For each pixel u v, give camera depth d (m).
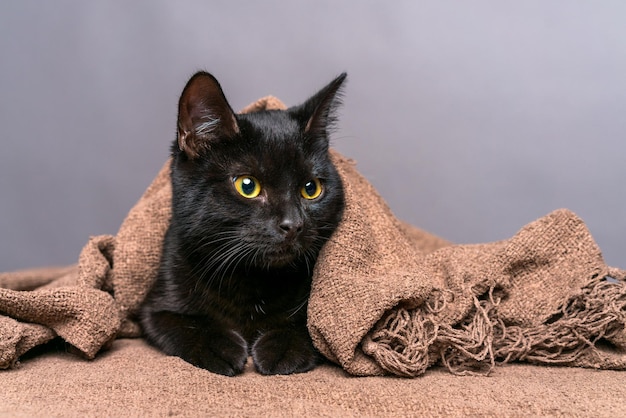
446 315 0.50
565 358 0.51
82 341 0.50
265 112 0.58
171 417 0.41
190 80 0.53
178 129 0.54
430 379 0.47
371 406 0.43
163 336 0.54
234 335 0.53
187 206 0.54
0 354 0.47
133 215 0.62
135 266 0.59
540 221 0.55
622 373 0.50
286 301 0.55
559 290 0.53
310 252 0.54
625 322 0.50
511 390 0.45
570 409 0.42
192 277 0.55
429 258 0.57
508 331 0.52
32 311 0.50
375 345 0.48
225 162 0.53
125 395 0.44
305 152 0.55
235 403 0.43
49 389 0.45
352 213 0.54
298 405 0.43
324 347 0.50
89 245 0.59
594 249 0.54
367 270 0.52
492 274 0.52
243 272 0.54
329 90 0.57
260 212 0.52
